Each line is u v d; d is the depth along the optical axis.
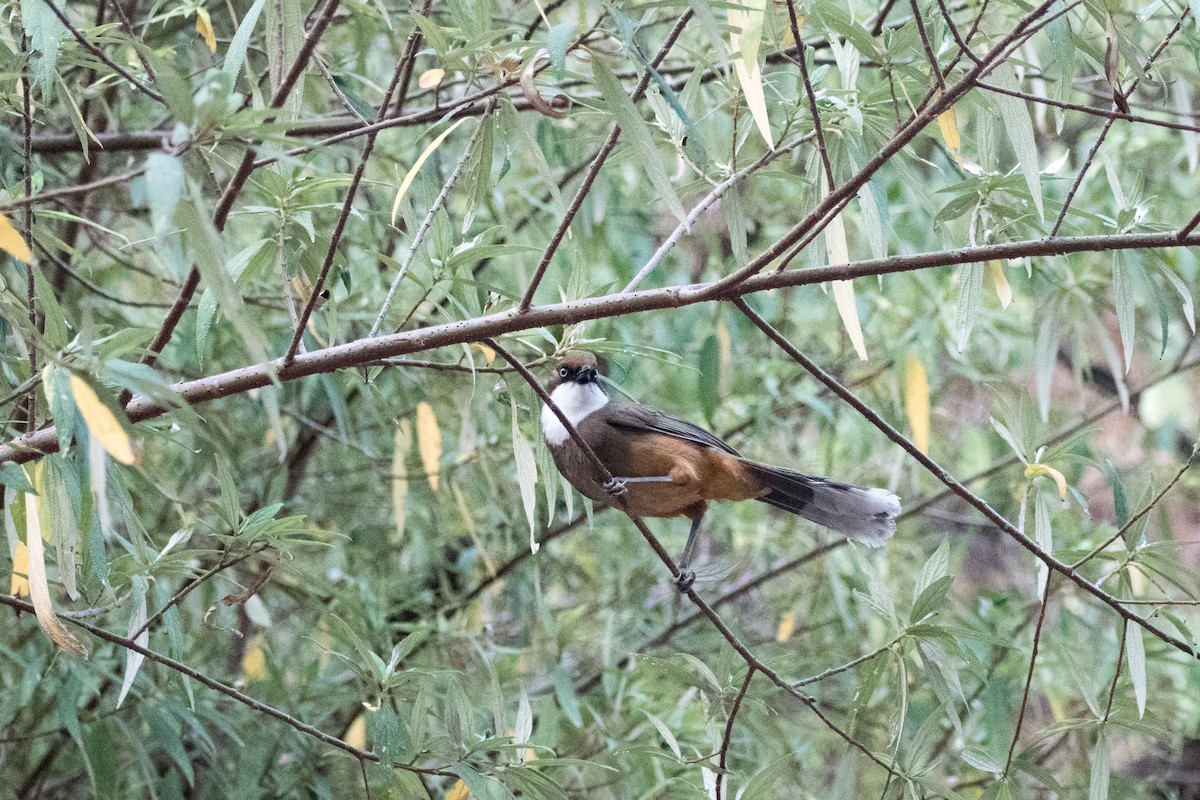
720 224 13.84
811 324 13.41
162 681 10.38
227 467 7.24
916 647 7.89
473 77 6.42
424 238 7.97
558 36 5.20
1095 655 11.53
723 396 12.61
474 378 7.46
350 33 11.95
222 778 10.69
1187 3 6.63
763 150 8.84
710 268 12.80
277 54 6.45
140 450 8.83
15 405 8.06
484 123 6.69
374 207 11.80
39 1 6.31
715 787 7.93
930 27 7.25
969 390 14.55
